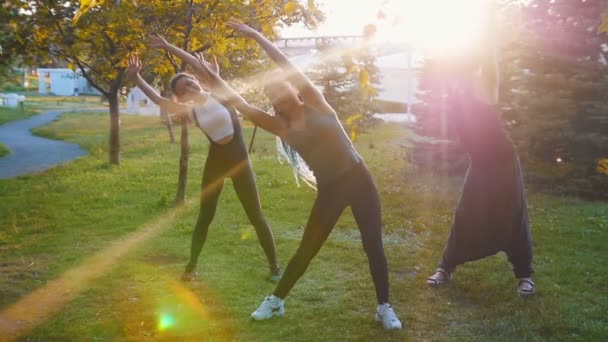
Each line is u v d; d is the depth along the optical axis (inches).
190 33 309.7
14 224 287.7
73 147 729.0
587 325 152.2
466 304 172.7
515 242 177.0
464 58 168.9
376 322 159.3
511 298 174.9
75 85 2363.4
